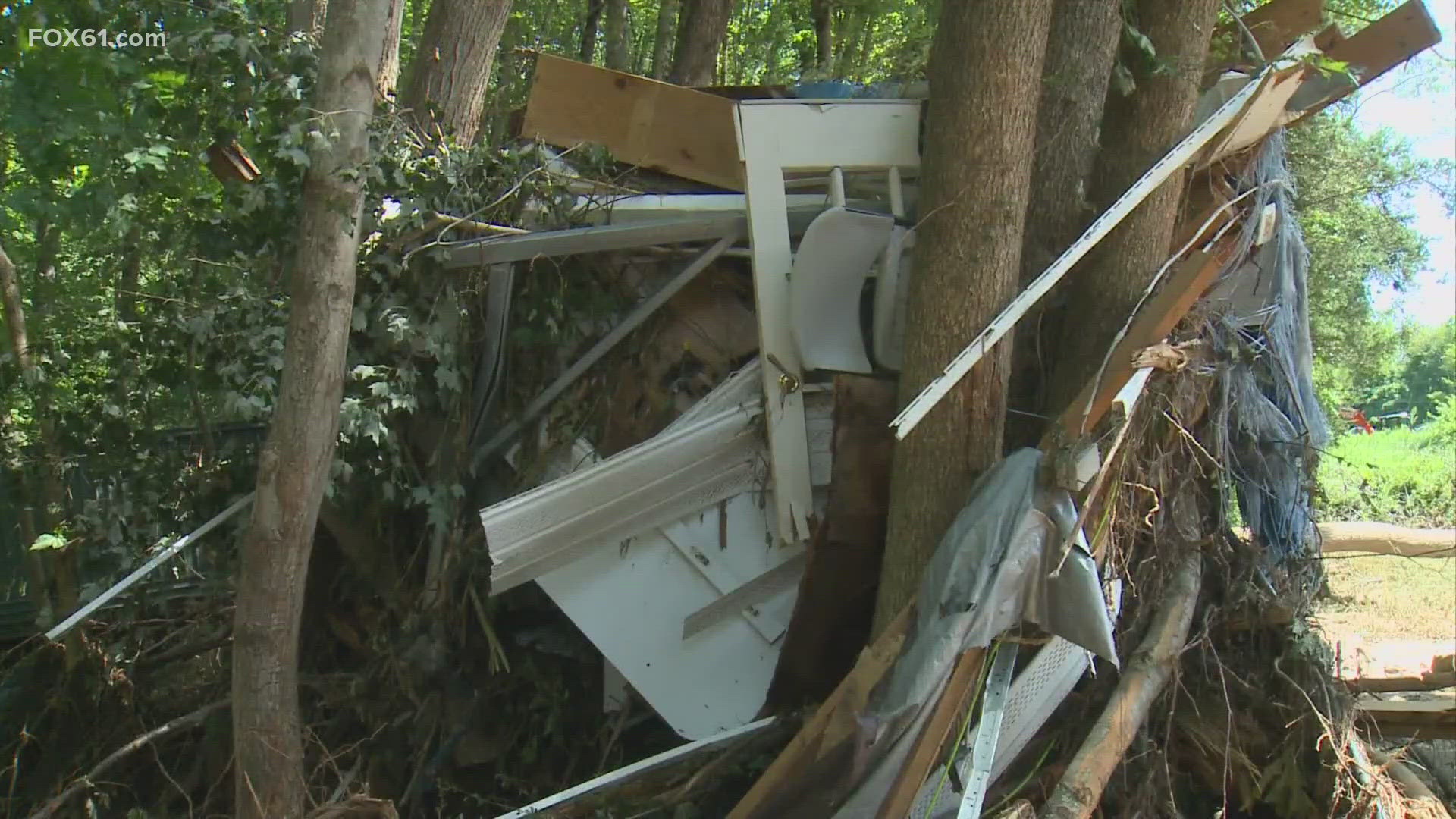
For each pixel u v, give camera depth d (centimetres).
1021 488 313
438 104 548
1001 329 320
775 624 412
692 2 864
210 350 447
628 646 415
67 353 487
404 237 435
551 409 464
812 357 395
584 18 1238
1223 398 408
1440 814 369
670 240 434
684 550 417
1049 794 352
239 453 468
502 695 448
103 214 409
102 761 432
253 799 312
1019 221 350
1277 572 450
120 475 476
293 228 422
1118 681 372
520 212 466
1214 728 399
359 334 436
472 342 466
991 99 343
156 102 404
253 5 431
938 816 338
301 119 332
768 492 415
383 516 471
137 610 480
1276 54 468
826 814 323
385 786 422
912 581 347
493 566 403
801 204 422
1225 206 391
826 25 1087
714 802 377
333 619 498
